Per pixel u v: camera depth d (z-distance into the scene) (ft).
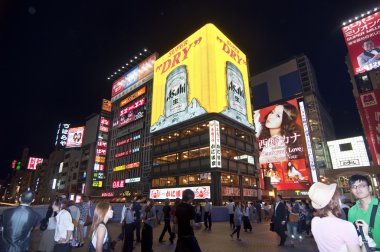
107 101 286.05
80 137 301.02
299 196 221.87
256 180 157.28
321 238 8.45
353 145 156.46
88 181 247.09
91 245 11.93
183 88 164.25
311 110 259.60
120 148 237.04
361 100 129.90
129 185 202.80
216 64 154.40
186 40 176.76
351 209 11.84
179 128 157.28
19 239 13.91
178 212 17.19
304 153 234.58
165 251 28.99
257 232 47.83
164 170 156.04
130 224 26.50
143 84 236.22
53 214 19.03
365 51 152.56
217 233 46.37
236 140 150.10
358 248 7.68
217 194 122.72
